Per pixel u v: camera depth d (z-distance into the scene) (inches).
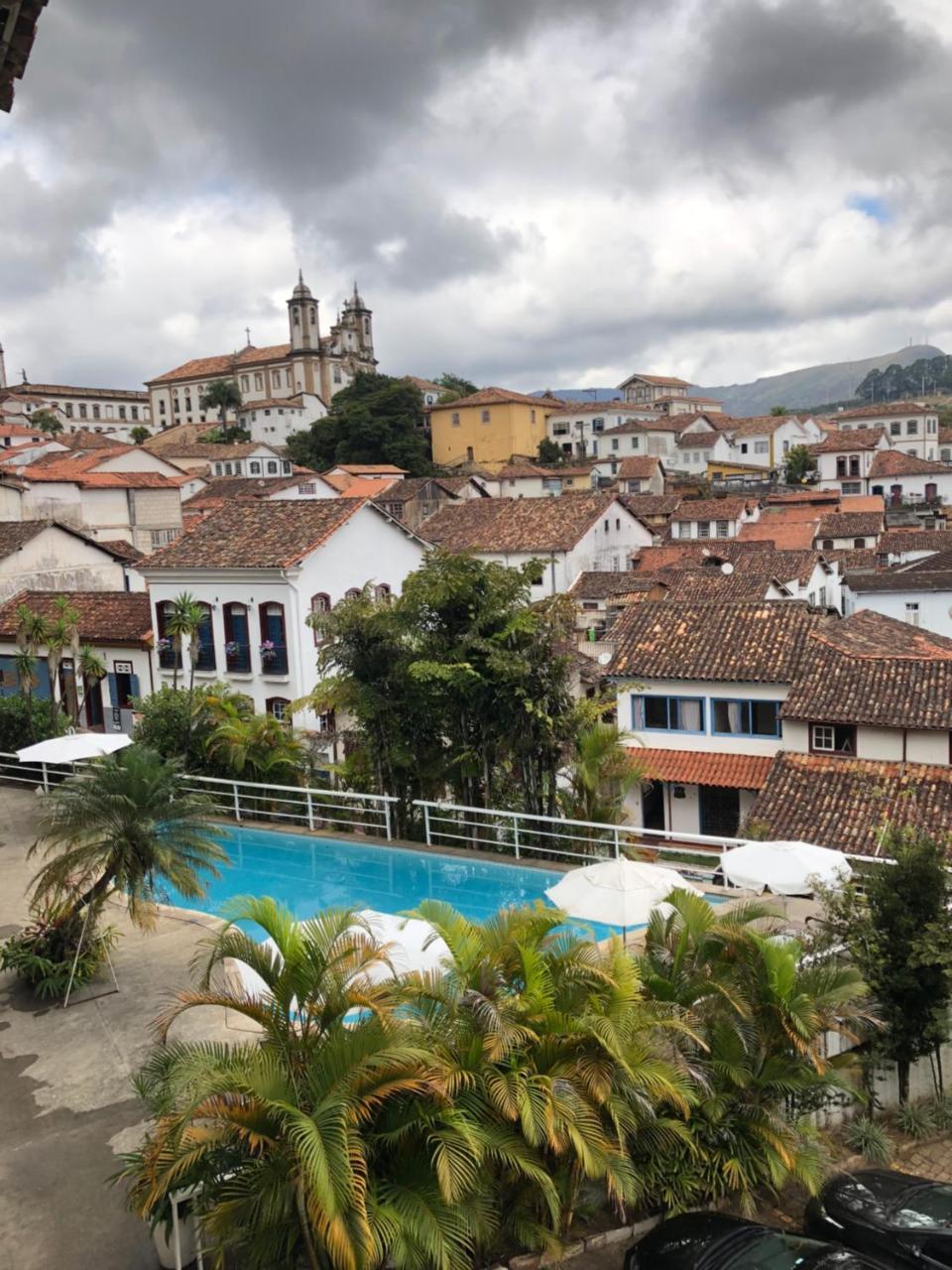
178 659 1023.0
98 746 639.1
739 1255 265.6
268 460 3587.6
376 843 656.4
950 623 1445.6
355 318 5728.3
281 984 275.0
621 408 4256.9
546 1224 291.3
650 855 720.3
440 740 682.2
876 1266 262.7
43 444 3442.4
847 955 391.2
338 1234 210.2
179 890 432.8
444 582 644.1
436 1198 243.0
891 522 2935.5
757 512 2805.1
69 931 450.6
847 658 933.2
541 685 637.9
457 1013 285.4
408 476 3789.4
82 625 1174.3
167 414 5570.9
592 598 1803.6
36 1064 382.9
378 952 293.1
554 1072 280.5
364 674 677.3
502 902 573.9
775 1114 323.3
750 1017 325.4
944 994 375.6
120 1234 288.2
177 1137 235.8
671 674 983.6
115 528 1845.5
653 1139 313.3
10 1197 305.3
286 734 773.3
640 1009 307.0
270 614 1075.9
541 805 668.1
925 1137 389.7
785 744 903.7
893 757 844.6
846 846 734.5
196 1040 393.1
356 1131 236.7
